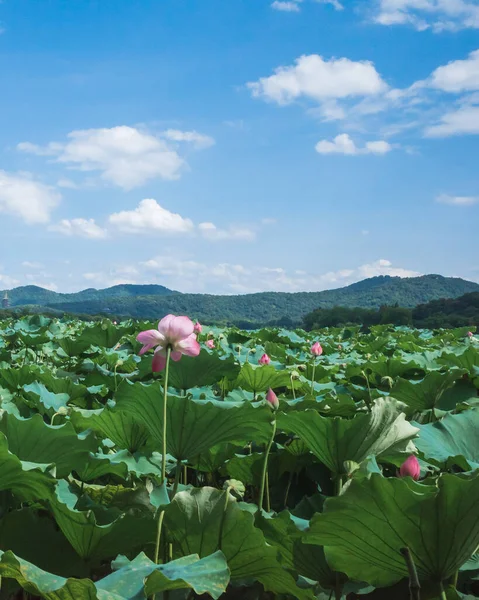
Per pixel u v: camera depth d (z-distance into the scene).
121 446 3.71
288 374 5.00
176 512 2.62
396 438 3.37
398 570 2.53
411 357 7.00
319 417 3.27
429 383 4.64
